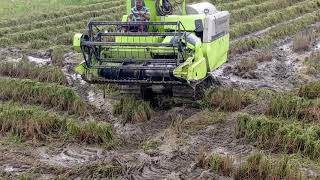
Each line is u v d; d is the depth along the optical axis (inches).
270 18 915.4
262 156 355.9
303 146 383.6
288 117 446.6
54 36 847.1
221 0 1098.7
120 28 506.0
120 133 428.1
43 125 421.1
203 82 501.7
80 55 714.8
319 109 441.1
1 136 419.2
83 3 1143.0
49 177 349.7
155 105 485.4
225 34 522.6
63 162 374.3
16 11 1042.1
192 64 433.7
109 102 502.3
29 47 762.8
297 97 467.8
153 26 481.7
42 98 495.8
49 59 698.2
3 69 623.8
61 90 489.4
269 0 1090.1
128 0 504.7
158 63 445.7
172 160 376.2
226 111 470.0
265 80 590.2
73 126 417.1
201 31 474.0
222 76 602.9
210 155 369.4
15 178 347.3
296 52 729.6
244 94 495.8
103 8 1083.3
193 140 409.1
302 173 346.0
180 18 479.2
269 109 456.1
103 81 452.8
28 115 432.1
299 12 1000.2
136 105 462.0
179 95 461.7
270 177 341.1
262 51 713.0
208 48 466.6
